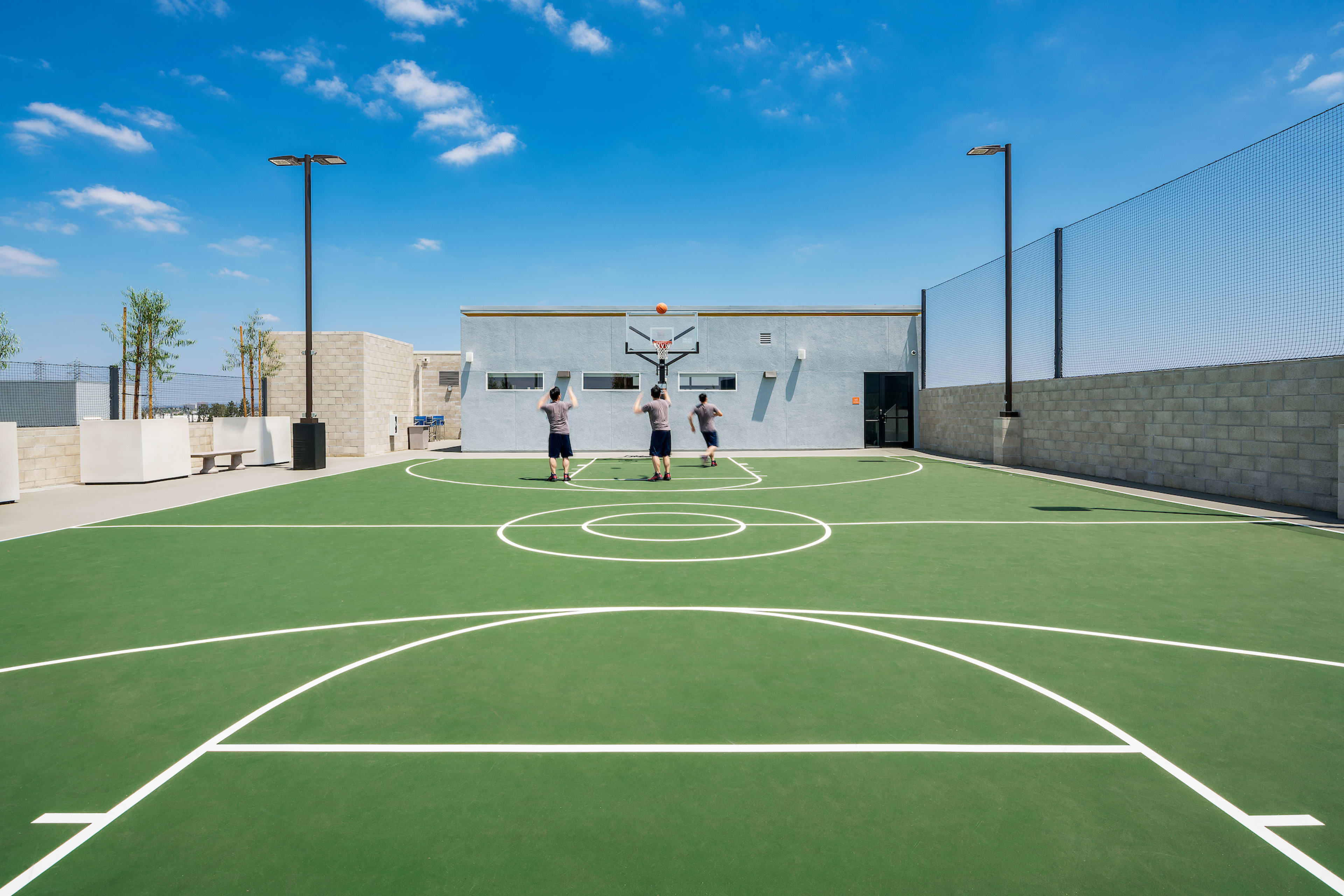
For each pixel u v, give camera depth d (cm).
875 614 448
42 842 214
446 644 393
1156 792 240
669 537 718
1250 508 878
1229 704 309
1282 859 204
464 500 1019
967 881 195
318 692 326
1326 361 814
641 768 257
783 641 396
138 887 194
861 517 847
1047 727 288
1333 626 418
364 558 621
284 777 252
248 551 657
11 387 1193
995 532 740
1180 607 460
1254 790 240
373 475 1412
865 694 322
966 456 1791
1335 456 814
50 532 758
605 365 2055
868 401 2125
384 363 2058
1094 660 364
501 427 2047
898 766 258
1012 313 1501
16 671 353
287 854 208
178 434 1322
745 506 951
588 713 303
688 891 191
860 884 194
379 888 193
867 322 2098
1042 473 1370
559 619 439
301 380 1917
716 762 262
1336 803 232
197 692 327
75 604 476
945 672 349
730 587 517
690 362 2064
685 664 361
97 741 279
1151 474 1117
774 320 2080
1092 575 548
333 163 1469
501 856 207
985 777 250
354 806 233
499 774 254
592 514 883
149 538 722
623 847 211
